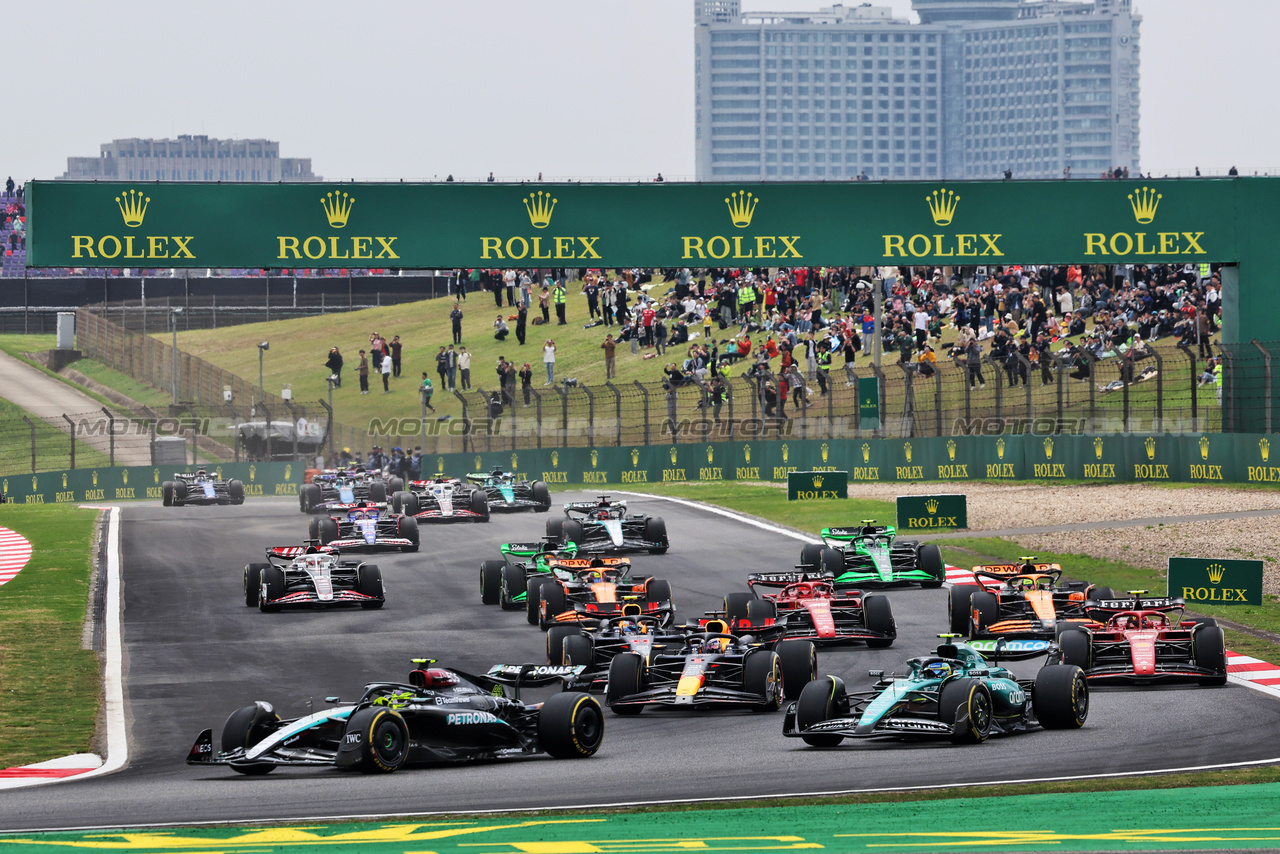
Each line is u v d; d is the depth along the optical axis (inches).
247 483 7096.5
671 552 3956.7
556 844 1178.6
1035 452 5433.1
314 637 2851.9
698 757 1707.7
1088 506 4635.8
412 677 1738.4
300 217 4384.8
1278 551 3582.7
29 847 1191.6
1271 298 4825.3
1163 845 1159.6
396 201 4421.8
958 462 5590.6
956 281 7741.1
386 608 3203.7
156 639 2864.2
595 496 5580.7
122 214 4311.0
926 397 6284.5
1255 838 1188.5
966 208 4650.6
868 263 4618.6
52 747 1934.1
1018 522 4411.9
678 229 4539.9
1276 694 2149.4
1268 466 4761.3
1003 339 5925.2
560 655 2279.8
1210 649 2212.1
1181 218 4751.5
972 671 1822.1
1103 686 2256.4
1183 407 5502.0
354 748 1584.6
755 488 5654.5
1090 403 5442.9
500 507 5027.1
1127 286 6688.0
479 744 1706.4
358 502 4699.8
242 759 1601.9
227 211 4350.4
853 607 2640.3
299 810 1375.5
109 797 1507.1
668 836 1215.6
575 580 2967.5
